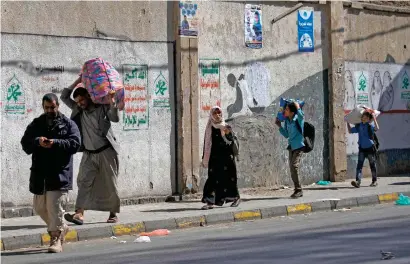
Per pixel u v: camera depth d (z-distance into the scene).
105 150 17.73
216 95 23.22
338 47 26.30
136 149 21.56
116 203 17.86
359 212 20.64
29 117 19.62
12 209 19.23
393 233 15.99
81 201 17.69
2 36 19.16
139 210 20.20
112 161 17.80
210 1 23.06
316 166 25.88
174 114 22.41
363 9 27.41
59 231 15.23
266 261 13.11
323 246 14.58
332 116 26.16
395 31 28.62
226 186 20.38
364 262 12.73
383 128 28.20
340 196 22.53
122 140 21.27
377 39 27.95
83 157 17.86
